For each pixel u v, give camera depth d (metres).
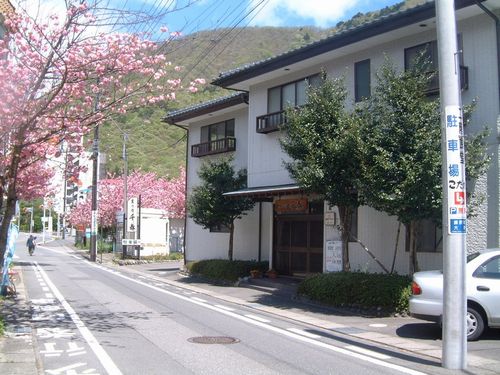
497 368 7.28
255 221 21.28
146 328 10.25
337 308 13.34
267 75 18.75
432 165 11.26
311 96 13.85
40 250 49.31
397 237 13.70
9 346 8.43
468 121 12.12
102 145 34.38
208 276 20.77
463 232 7.34
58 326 10.35
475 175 11.69
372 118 12.69
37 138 10.87
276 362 7.58
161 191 41.56
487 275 9.03
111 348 8.37
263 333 9.98
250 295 16.17
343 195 13.13
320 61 17.02
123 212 34.53
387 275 12.99
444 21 7.62
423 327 10.80
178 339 9.20
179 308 13.28
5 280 14.57
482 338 9.27
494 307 8.87
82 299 14.64
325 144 13.07
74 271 24.66
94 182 35.47
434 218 11.99
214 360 7.61
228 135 23.75
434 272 9.53
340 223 14.52
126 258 33.00
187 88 11.53
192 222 25.83
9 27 10.20
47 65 9.99
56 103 10.85
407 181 11.25
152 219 35.00
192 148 25.77
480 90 12.82
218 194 20.50
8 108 10.05
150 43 11.09
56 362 7.41
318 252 17.77
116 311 12.49
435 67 13.77
